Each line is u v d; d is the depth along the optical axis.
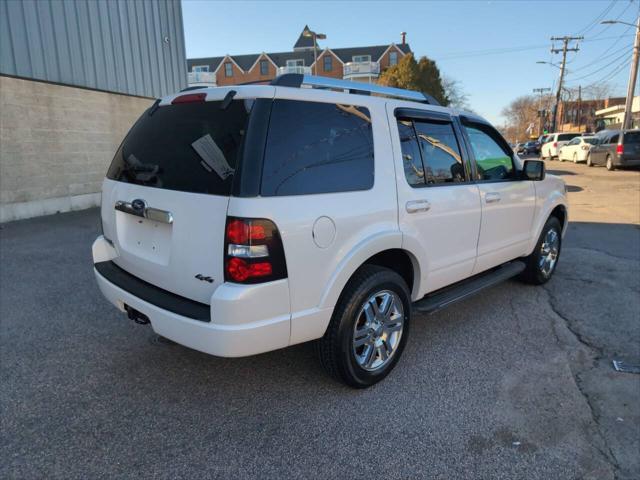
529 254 4.86
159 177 2.72
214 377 3.21
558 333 3.95
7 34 8.69
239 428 2.66
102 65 11.16
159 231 2.74
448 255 3.56
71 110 10.27
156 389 3.06
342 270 2.69
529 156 28.50
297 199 2.48
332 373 2.95
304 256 2.51
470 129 3.93
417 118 3.35
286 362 3.41
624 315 4.34
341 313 2.80
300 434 2.61
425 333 3.95
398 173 3.07
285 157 2.48
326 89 2.94
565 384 3.15
